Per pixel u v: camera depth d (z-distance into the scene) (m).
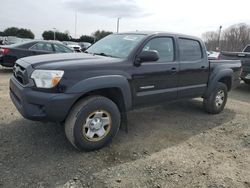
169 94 4.92
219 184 3.26
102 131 3.93
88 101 3.72
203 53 5.62
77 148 3.81
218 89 5.99
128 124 5.15
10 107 5.62
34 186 3.01
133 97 4.32
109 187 3.07
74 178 3.20
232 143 4.52
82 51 5.17
